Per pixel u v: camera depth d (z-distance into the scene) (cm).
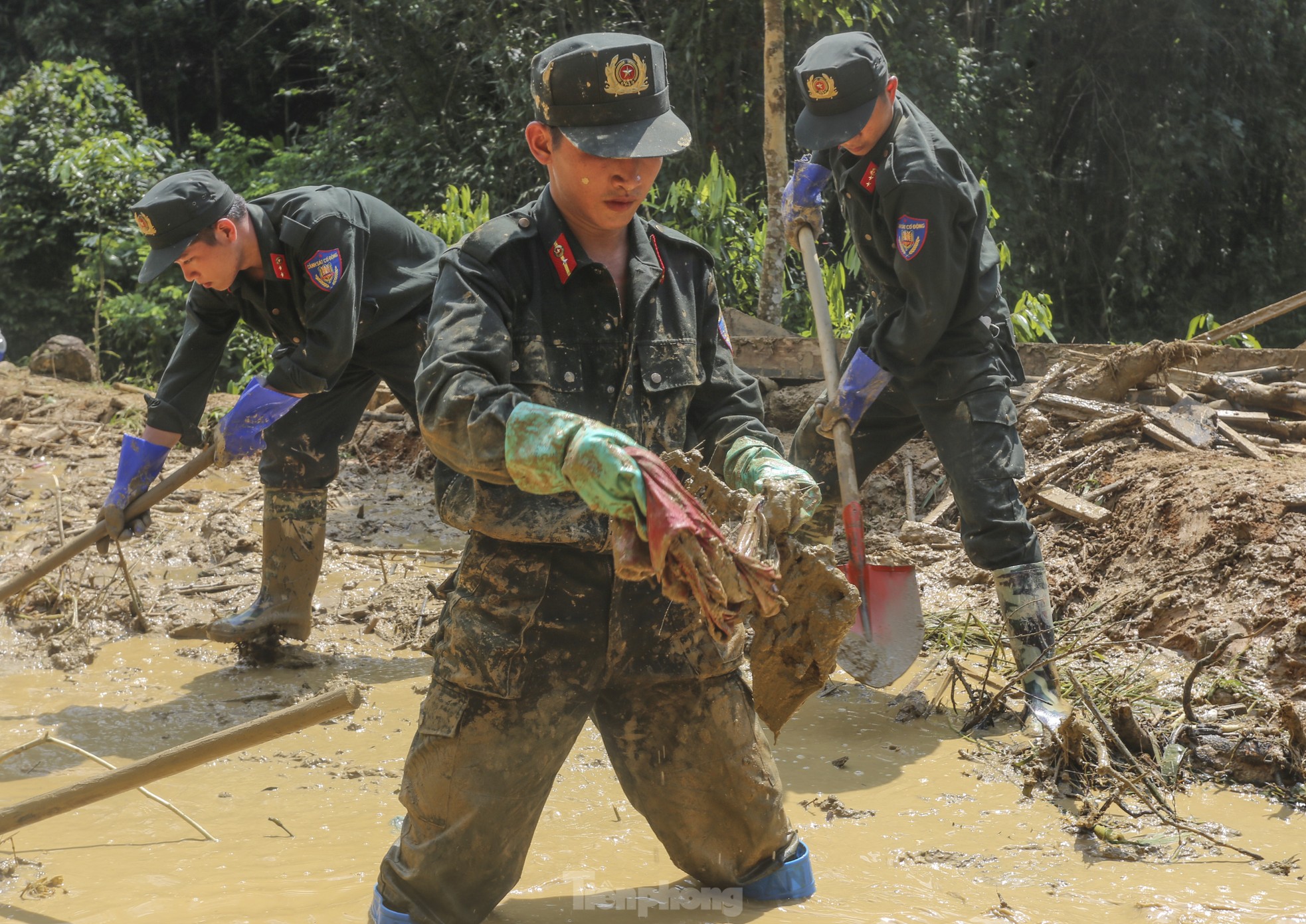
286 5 2144
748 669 469
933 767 387
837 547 612
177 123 2336
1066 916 281
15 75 2164
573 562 237
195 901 282
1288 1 1891
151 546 617
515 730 238
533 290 237
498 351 223
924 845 327
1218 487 527
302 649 500
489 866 244
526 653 236
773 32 940
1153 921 280
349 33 1792
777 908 272
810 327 1055
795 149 1558
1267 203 1953
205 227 403
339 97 1978
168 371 452
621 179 228
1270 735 390
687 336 249
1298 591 457
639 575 193
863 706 445
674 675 242
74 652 488
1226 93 1869
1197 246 1847
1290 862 316
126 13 2188
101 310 1664
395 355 461
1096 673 454
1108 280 1856
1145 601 496
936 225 402
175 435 452
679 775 252
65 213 1792
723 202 1115
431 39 1720
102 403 883
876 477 690
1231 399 665
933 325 417
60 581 537
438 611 539
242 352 1296
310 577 484
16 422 841
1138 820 346
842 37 416
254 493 713
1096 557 557
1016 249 1705
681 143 225
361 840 324
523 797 243
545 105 225
